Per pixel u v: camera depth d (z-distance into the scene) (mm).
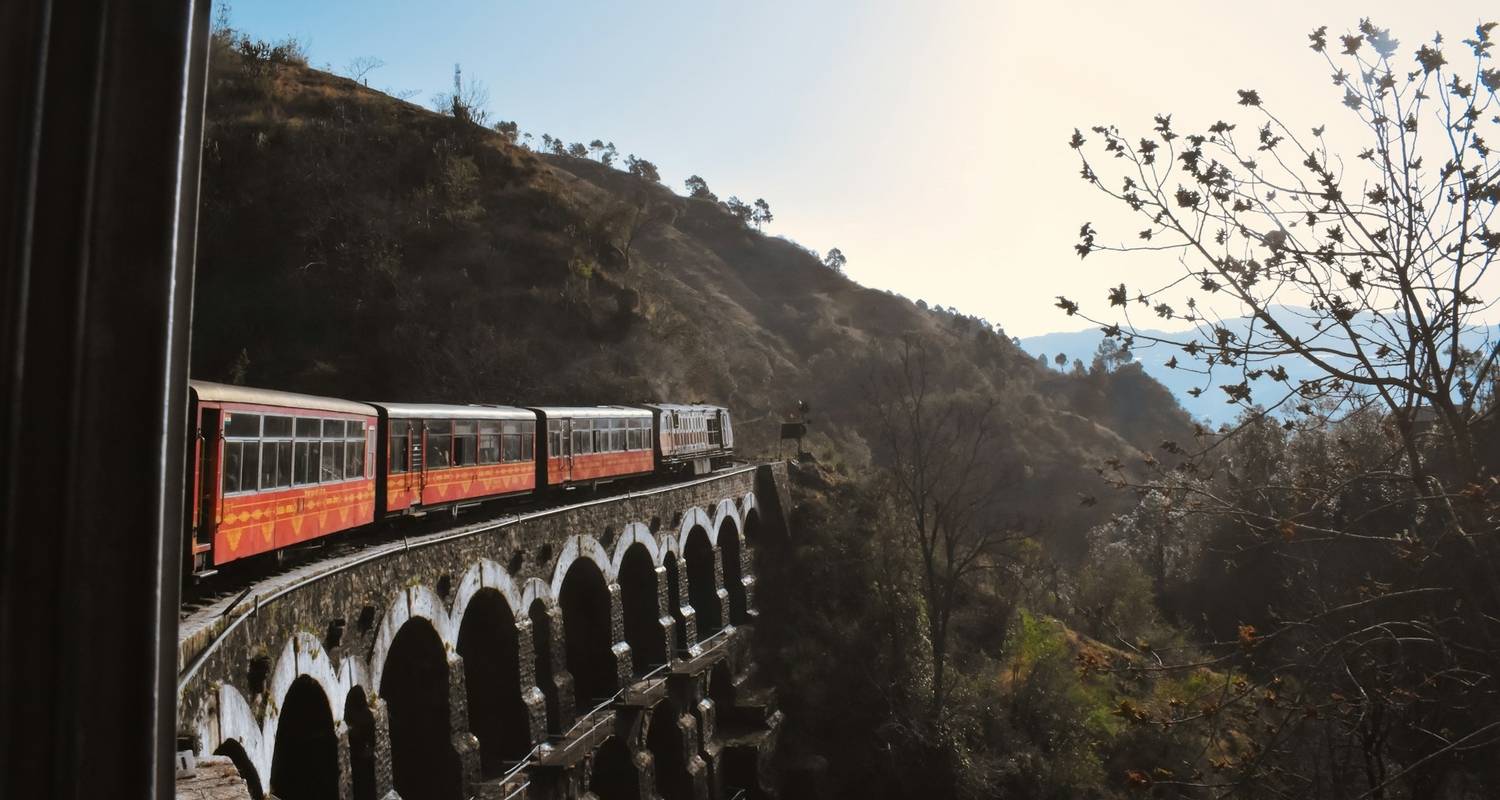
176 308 1910
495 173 73000
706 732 33406
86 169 1829
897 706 38750
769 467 47906
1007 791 36719
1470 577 10266
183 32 1917
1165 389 130750
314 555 19812
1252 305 8742
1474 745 8602
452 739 19719
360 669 16906
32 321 1786
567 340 59625
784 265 153750
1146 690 38656
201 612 12664
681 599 35312
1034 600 50594
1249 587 33000
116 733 1818
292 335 54906
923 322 145250
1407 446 8664
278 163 62438
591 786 27484
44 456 1780
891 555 45219
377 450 22203
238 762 13070
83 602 1790
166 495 1915
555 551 25422
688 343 69250
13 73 1802
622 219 74562
